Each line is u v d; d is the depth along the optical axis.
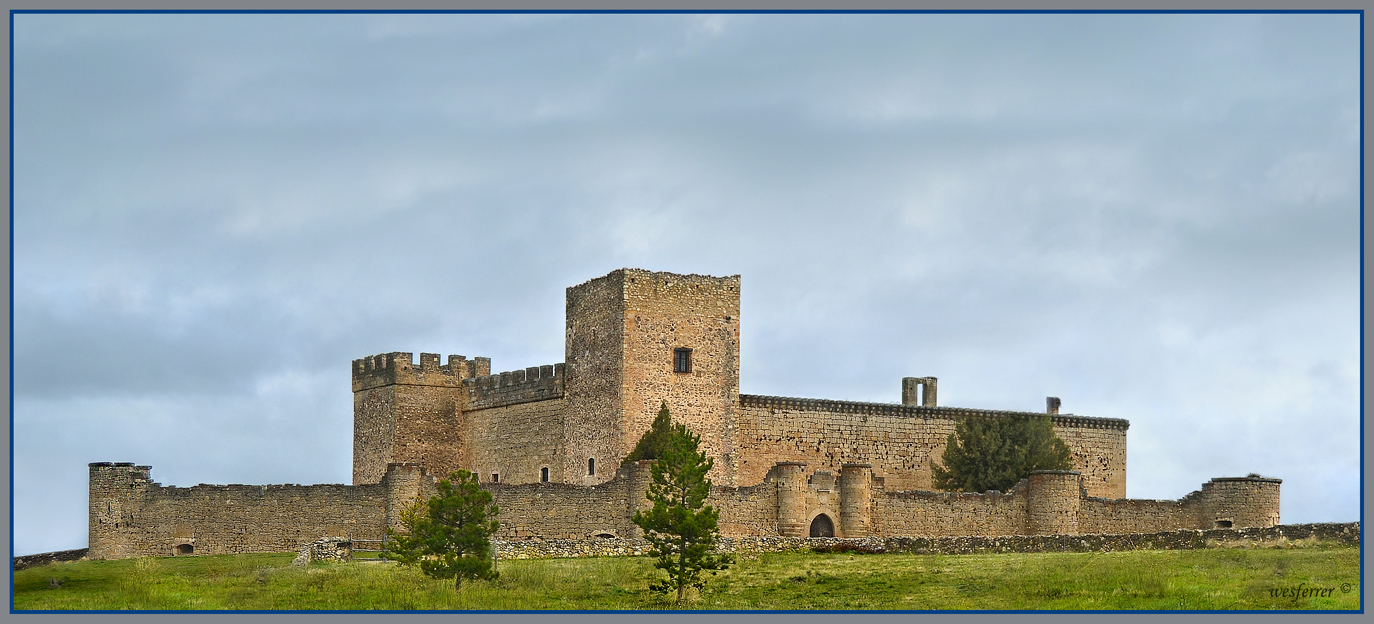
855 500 105.19
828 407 116.88
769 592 81.12
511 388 117.44
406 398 118.38
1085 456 126.69
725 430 112.19
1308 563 83.88
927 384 125.19
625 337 109.50
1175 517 113.00
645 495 95.00
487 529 84.75
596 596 79.94
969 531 108.50
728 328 113.38
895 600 78.81
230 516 99.31
